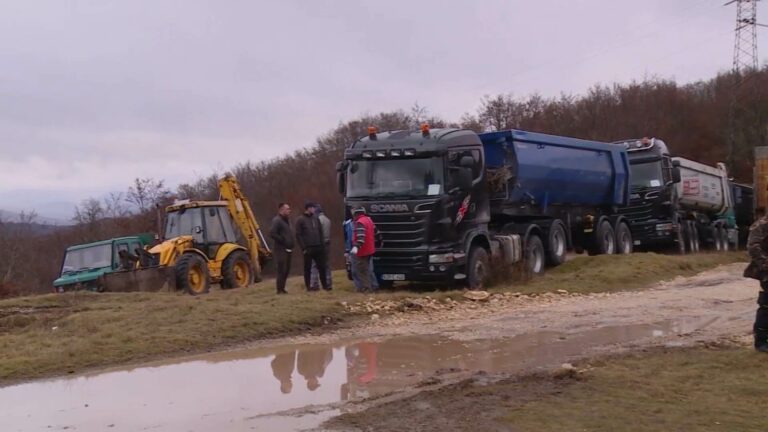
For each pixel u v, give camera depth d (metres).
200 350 10.62
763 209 27.78
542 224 19.56
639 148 25.34
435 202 15.34
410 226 15.46
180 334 11.06
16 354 9.91
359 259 15.42
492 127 53.56
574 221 21.42
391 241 15.60
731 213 33.16
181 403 7.77
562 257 20.06
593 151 21.52
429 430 6.37
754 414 6.48
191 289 18.95
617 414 6.54
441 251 15.45
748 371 8.11
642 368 8.38
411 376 8.74
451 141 15.75
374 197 15.79
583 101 55.50
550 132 51.22
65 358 9.74
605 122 52.28
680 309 13.43
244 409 7.49
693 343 9.98
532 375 8.32
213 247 20.77
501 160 17.89
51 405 7.77
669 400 7.00
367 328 12.30
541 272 18.98
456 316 13.36
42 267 39.47
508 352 9.98
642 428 6.12
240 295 15.28
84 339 10.71
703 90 58.41
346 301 13.73
